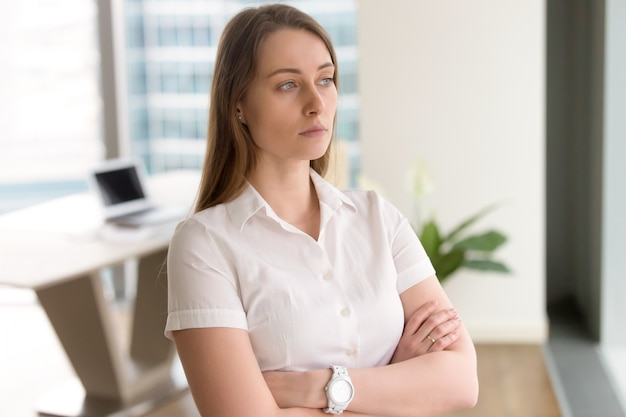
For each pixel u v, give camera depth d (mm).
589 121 4414
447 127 4504
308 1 4996
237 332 1521
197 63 5340
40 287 2994
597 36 4125
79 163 5469
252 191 1606
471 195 4531
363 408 1556
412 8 4449
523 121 4445
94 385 3783
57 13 5359
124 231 3682
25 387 4047
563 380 3918
